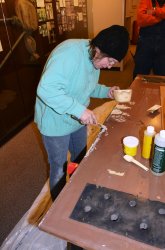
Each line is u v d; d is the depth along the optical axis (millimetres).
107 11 4414
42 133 1239
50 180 1440
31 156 2250
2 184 1903
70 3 3674
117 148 979
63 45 998
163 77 1852
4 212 1622
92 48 933
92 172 840
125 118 1239
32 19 2652
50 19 3121
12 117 2594
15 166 2121
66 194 744
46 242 1085
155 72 2570
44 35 3020
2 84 2365
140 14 2312
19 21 2445
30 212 1388
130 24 5352
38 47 2906
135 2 5332
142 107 1357
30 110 2896
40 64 2984
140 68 2574
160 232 604
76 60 958
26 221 1276
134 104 1397
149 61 2520
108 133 1101
